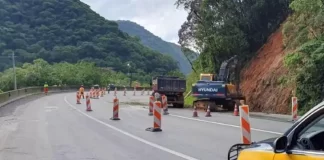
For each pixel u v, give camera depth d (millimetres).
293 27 27484
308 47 22359
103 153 10812
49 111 26297
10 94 37812
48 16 123812
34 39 115812
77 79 94500
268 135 13758
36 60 93688
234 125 17422
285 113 25422
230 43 34875
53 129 16297
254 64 33469
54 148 11695
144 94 64625
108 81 104562
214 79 32188
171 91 33781
